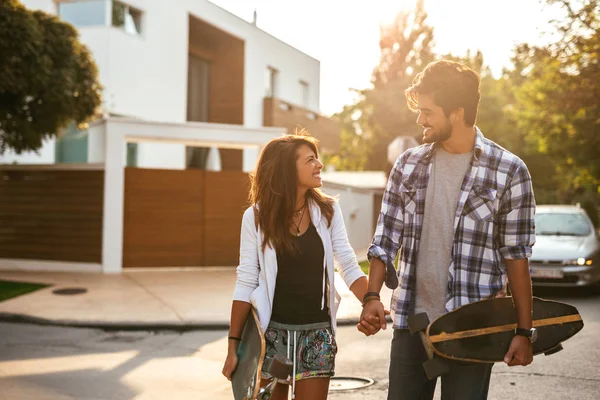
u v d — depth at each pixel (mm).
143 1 20812
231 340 3389
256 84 26094
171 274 14547
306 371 3352
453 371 3035
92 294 11633
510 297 2957
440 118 3004
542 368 6730
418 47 42188
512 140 43812
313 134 27344
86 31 19734
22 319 9680
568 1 18344
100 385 6234
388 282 3127
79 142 18906
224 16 24047
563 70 20266
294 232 3410
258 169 3461
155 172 15195
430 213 3100
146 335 8797
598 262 12086
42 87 14016
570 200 47500
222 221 15633
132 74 20453
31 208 15352
